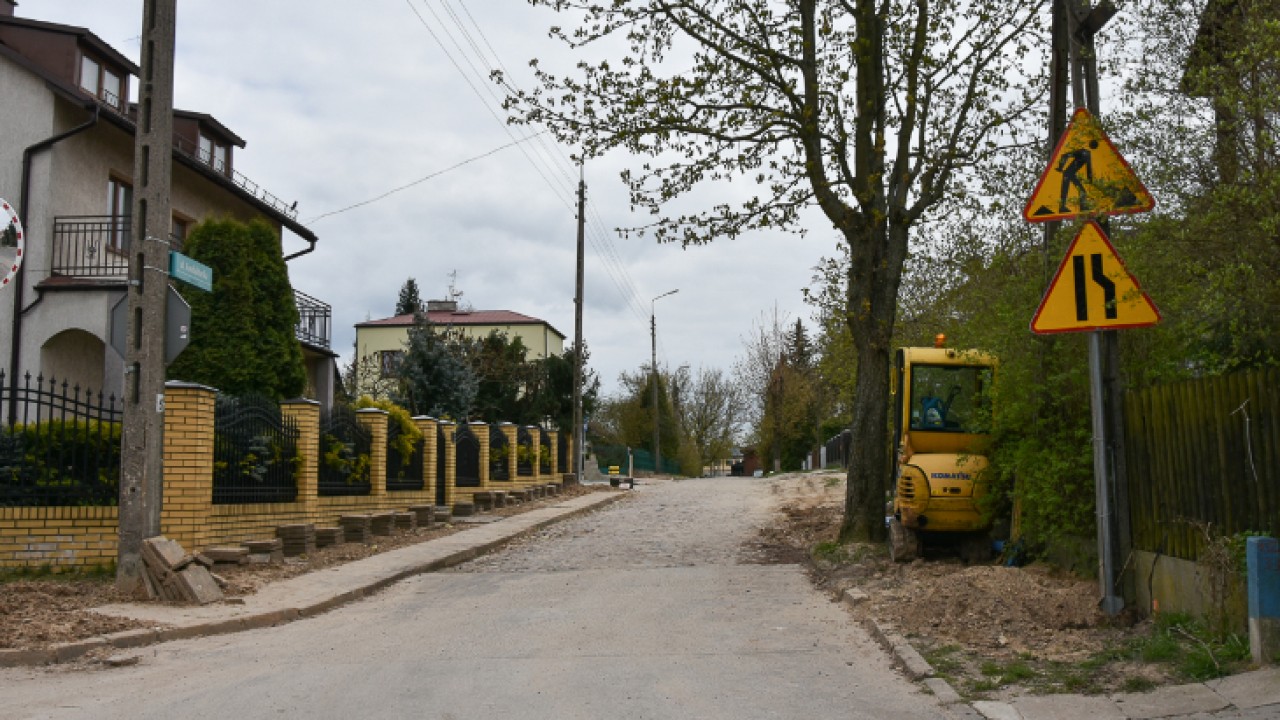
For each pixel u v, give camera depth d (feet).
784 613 34.71
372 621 34.55
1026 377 33.73
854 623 32.40
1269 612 21.33
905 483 41.78
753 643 29.50
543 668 26.08
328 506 56.44
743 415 252.62
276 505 49.73
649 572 46.26
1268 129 22.20
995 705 21.52
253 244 63.67
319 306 90.58
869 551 45.03
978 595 30.27
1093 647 25.53
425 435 73.87
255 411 48.32
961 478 41.09
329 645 30.04
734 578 43.50
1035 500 33.60
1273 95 21.24
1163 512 26.40
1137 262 28.81
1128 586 27.99
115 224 65.57
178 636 31.22
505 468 99.30
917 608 30.96
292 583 41.09
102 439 41.19
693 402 258.37
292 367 64.80
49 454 39.96
